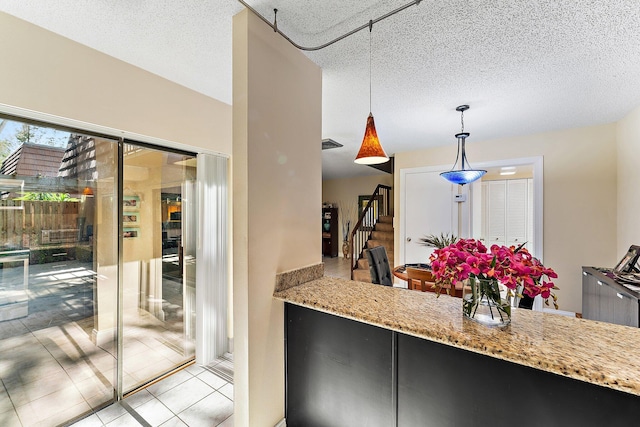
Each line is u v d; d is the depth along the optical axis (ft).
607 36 5.50
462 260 3.97
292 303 5.30
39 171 5.74
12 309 5.50
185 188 8.44
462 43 5.83
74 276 6.28
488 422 3.51
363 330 4.55
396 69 6.86
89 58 5.92
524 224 18.98
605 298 8.17
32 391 5.73
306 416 5.27
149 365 7.66
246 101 4.81
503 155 13.24
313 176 6.44
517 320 4.08
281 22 5.24
